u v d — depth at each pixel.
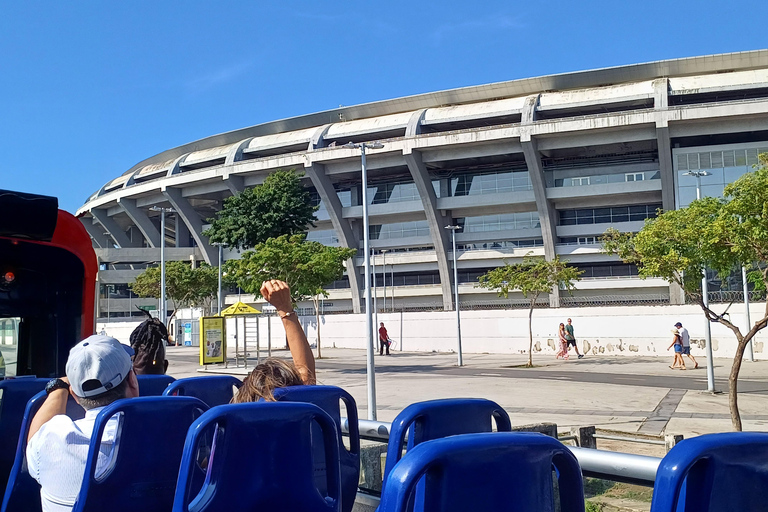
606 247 15.21
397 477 1.75
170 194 74.56
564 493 2.05
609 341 37.62
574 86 66.44
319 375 27.94
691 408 16.89
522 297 64.12
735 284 39.31
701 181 56.25
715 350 34.28
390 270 69.81
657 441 8.12
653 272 13.82
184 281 62.38
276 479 2.58
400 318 46.81
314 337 51.84
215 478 2.50
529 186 65.12
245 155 74.06
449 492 1.80
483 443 1.86
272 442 2.58
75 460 3.02
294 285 33.34
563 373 27.41
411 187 68.94
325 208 71.44
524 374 27.17
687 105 54.97
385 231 70.38
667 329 35.91
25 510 3.49
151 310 80.38
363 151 19.41
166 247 87.50
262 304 54.38
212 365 32.28
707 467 1.88
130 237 93.31
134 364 4.95
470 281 67.00
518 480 1.91
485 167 66.62
